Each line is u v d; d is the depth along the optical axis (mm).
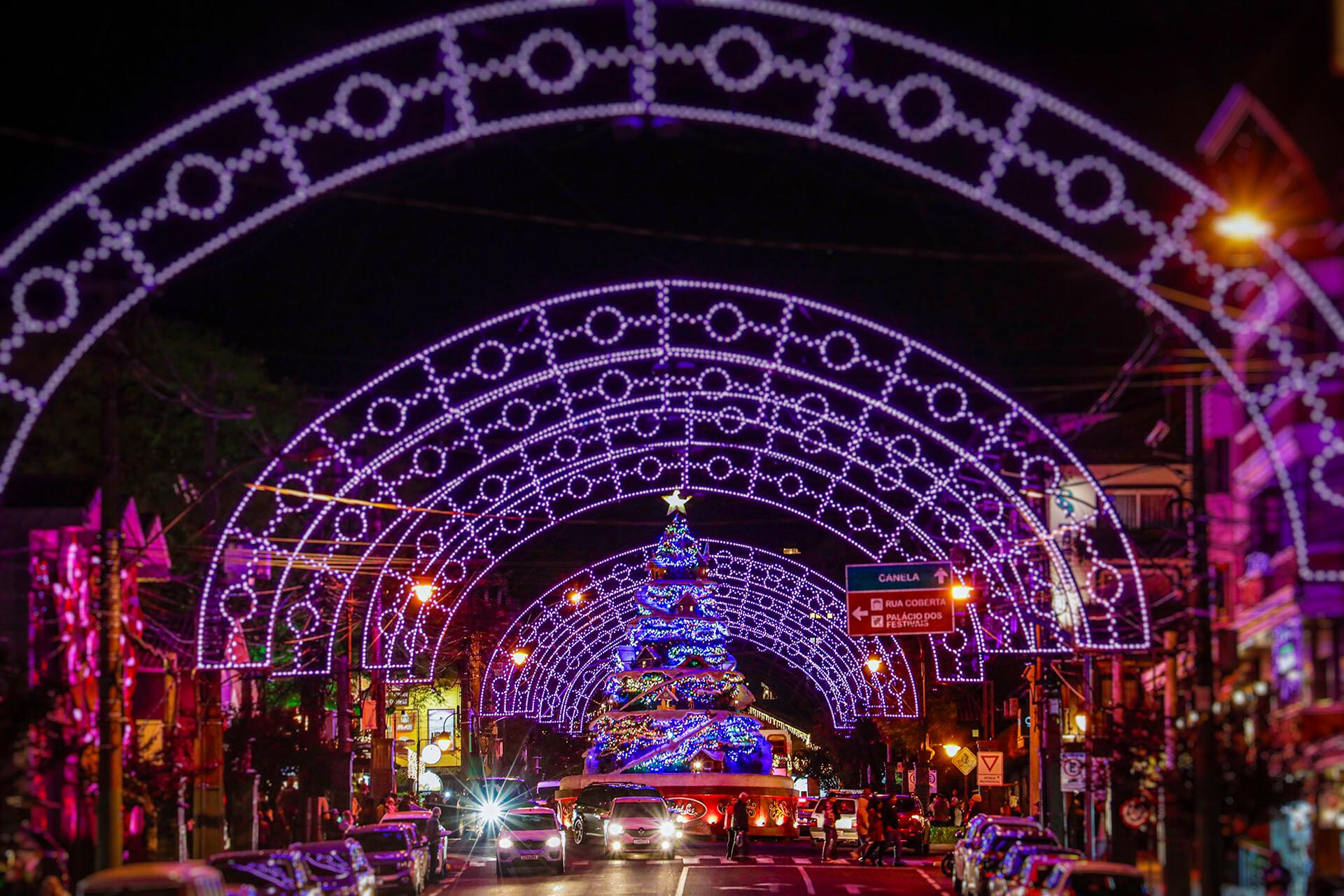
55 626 31484
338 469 47719
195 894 22328
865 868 48781
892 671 70562
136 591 34031
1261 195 22656
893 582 48938
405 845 37188
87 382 36094
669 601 70312
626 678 72250
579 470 42000
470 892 39688
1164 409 43781
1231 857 30766
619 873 46406
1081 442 43812
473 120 18375
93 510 31531
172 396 40031
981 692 75812
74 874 28594
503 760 96562
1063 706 46812
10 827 24422
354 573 40281
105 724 26219
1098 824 41406
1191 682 30125
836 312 29266
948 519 40281
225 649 37969
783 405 35969
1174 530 33094
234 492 42750
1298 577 23406
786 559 66438
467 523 44875
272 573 44875
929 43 17781
